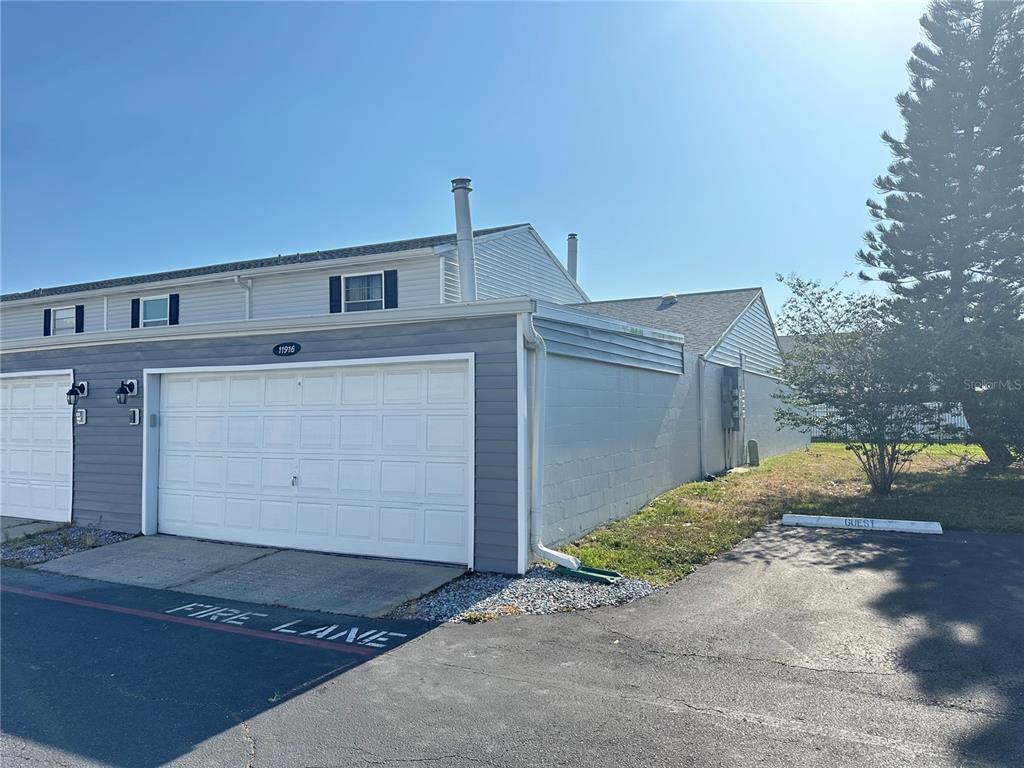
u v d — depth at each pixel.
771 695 4.51
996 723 4.07
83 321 21.14
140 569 8.38
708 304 19.47
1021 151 18.97
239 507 9.62
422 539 8.34
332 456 8.95
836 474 15.76
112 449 10.66
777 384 21.66
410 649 5.52
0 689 4.88
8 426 12.02
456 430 8.20
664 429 12.68
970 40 19.69
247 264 19.12
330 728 4.19
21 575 8.31
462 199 14.73
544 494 8.13
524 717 4.27
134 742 4.06
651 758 3.76
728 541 8.80
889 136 21.42
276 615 6.52
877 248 21.89
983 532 9.34
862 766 3.63
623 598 6.70
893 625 5.76
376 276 16.56
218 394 9.87
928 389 12.09
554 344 8.48
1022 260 19.16
